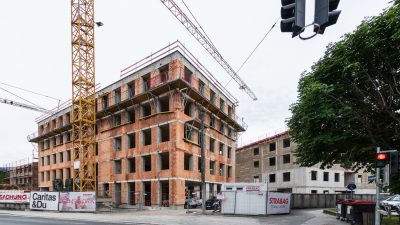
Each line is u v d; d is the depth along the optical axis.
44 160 57.84
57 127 53.16
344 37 16.08
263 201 22.16
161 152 32.78
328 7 4.83
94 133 41.78
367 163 18.55
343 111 15.02
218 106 42.78
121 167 37.50
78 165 40.31
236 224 16.73
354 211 16.17
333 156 17.73
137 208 33.22
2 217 21.69
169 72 32.91
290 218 20.39
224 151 44.94
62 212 26.94
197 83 36.44
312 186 45.56
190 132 34.25
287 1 5.18
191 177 33.88
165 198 34.78
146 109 38.00
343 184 49.59
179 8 41.88
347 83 16.03
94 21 43.59
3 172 101.25
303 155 18.28
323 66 16.38
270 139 52.81
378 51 14.73
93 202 27.22
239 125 48.56
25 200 30.06
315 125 15.98
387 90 15.90
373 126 16.77
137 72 36.94
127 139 37.38
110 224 16.98
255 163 56.38
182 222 17.72
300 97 18.11
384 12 14.37
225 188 30.94
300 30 5.02
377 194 11.62
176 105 32.31
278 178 50.00
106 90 41.59
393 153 10.86
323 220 19.09
